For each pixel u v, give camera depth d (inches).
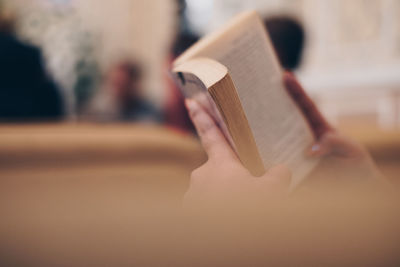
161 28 210.1
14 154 21.5
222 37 24.6
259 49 25.8
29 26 168.9
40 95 64.3
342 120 145.0
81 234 8.1
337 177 27.6
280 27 52.2
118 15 213.8
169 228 8.2
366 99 138.2
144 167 22.3
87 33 183.6
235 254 7.8
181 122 44.4
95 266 7.7
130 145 22.7
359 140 29.1
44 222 8.6
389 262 7.5
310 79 150.2
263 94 25.7
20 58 60.9
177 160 23.2
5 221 8.7
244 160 20.2
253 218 8.4
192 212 8.7
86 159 21.9
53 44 175.6
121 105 131.5
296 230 8.0
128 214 8.7
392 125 128.3
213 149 19.7
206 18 183.9
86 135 22.9
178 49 46.7
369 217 8.1
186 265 7.6
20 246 8.2
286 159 25.6
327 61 158.1
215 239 8.0
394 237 7.7
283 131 26.0
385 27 139.3
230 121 19.7
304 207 8.6
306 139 26.6
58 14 177.9
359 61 148.2
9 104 61.3
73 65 176.4
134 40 218.4
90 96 177.0
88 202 10.3
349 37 150.7
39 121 61.4
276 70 26.8
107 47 208.2
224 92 19.5
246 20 25.5
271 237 7.9
